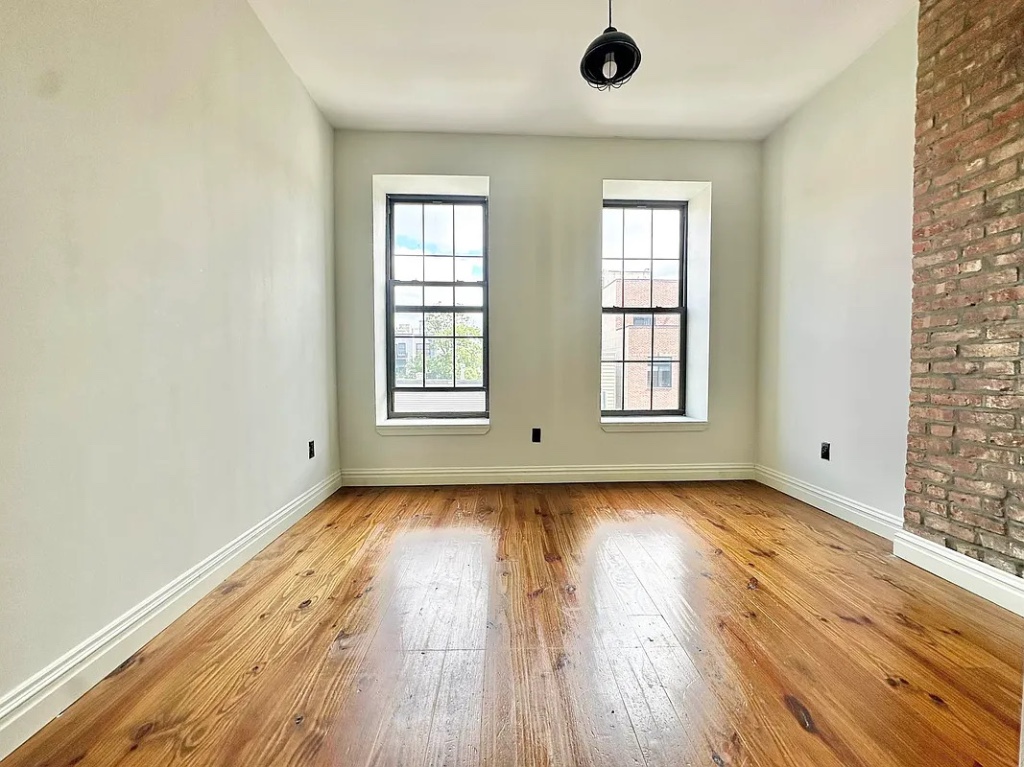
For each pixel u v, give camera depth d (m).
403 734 1.16
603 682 1.35
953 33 1.93
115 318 1.42
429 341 3.82
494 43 2.44
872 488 2.55
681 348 3.92
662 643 1.54
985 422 1.82
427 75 2.71
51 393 1.21
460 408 3.84
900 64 2.33
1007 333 1.74
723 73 2.73
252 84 2.21
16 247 1.12
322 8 2.19
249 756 1.09
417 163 3.41
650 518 2.79
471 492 3.35
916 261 2.12
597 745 1.12
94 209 1.34
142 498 1.53
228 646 1.52
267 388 2.38
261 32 2.29
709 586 1.93
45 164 1.19
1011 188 1.72
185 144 1.74
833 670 1.40
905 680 1.35
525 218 3.50
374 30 2.33
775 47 2.50
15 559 1.12
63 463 1.24
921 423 2.11
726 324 3.64
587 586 1.94
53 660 1.21
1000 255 1.76
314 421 3.00
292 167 2.66
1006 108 1.73
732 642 1.54
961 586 1.91
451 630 1.62
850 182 2.68
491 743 1.13
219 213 1.96
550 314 3.55
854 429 2.67
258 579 2.00
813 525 2.66
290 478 2.65
